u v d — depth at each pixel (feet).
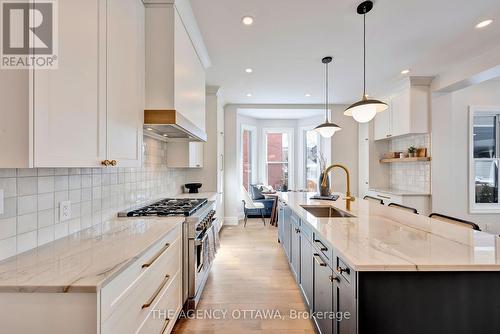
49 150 3.36
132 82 5.64
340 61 10.83
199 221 7.53
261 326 6.57
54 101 3.44
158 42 6.36
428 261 3.56
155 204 8.54
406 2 6.88
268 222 18.34
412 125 13.32
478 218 13.50
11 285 2.97
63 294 3.04
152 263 4.61
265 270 9.94
